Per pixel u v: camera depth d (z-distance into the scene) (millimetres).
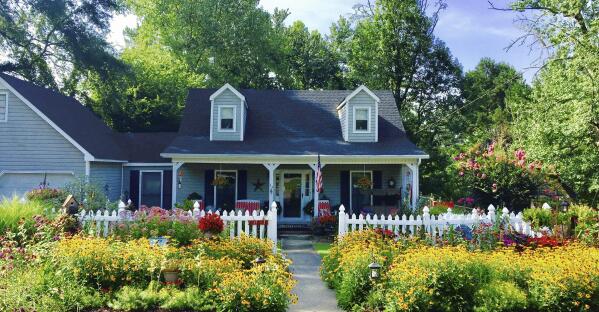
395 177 21219
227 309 7094
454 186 28719
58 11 27812
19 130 18391
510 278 7703
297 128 21422
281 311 7129
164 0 35531
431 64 33656
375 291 7758
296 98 23234
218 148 19266
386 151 19391
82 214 11633
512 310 7125
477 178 21562
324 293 9148
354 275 8156
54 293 7121
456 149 35219
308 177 21453
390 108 22953
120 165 21875
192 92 23031
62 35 30031
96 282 7809
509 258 8172
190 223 11430
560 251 9195
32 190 17234
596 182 19406
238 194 21078
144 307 7207
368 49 34000
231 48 36531
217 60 36750
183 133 20688
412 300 7031
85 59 29516
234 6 36406
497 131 28656
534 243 11062
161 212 11883
